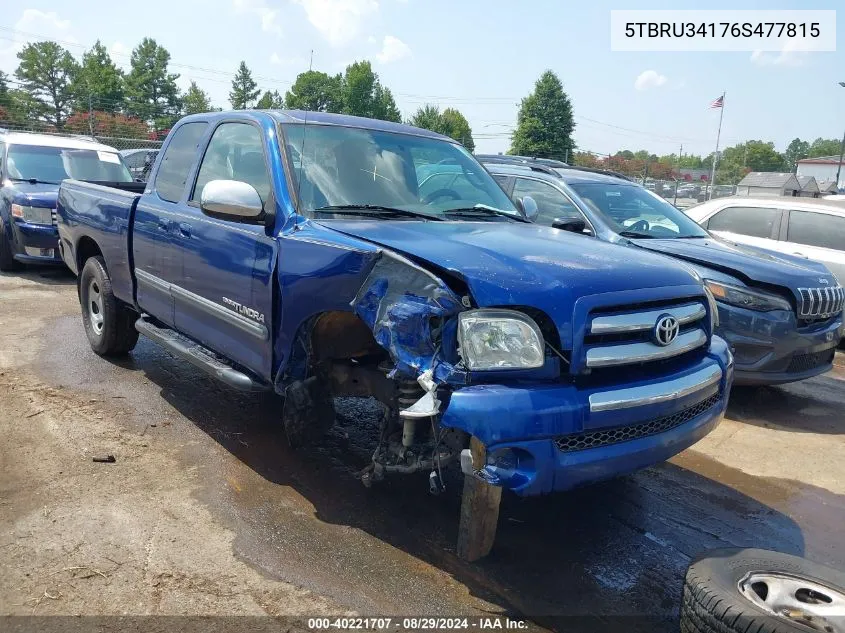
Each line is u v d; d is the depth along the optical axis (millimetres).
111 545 3254
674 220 7121
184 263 4488
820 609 2512
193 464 4164
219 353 4309
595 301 2934
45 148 11000
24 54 70250
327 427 3777
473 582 3131
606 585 3193
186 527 3453
